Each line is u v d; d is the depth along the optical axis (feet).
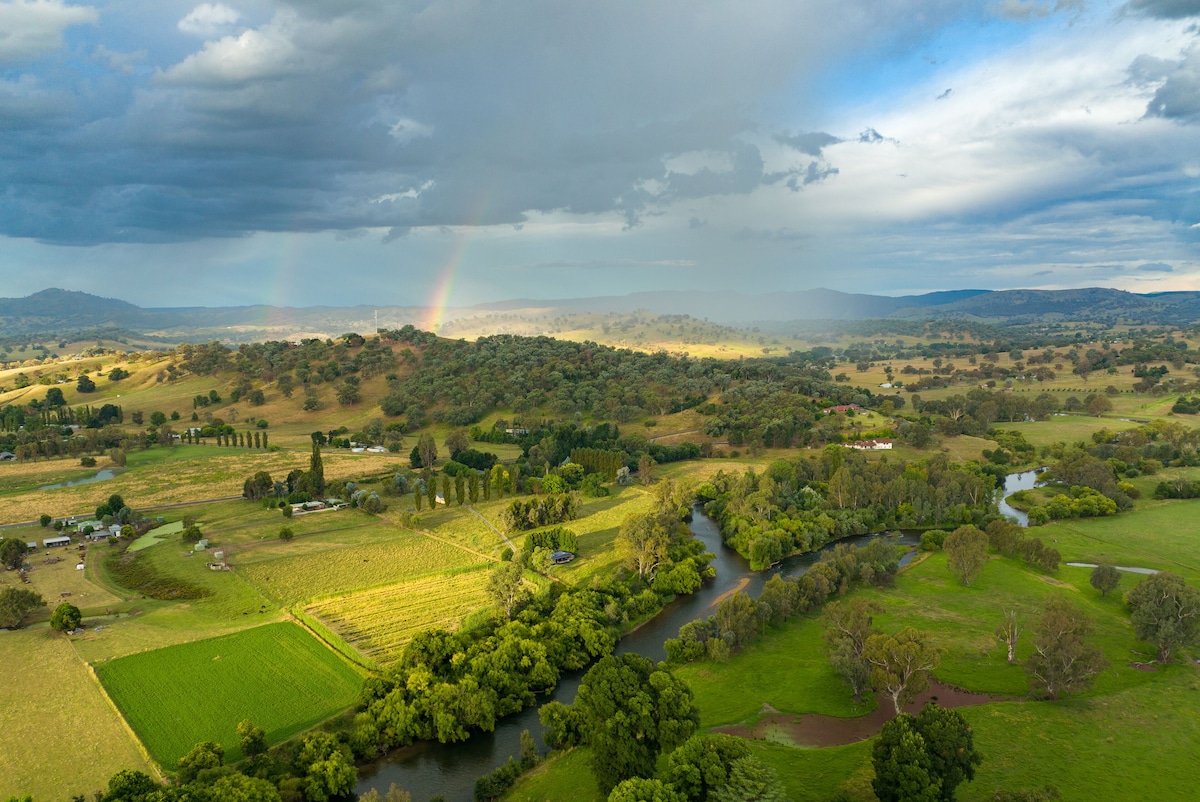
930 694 311.27
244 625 377.91
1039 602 417.90
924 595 434.30
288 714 293.02
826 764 255.29
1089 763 248.32
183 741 271.08
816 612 412.16
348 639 360.48
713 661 354.54
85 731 273.95
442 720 281.54
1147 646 353.92
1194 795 230.48
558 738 272.72
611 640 365.61
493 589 379.55
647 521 475.72
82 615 382.01
